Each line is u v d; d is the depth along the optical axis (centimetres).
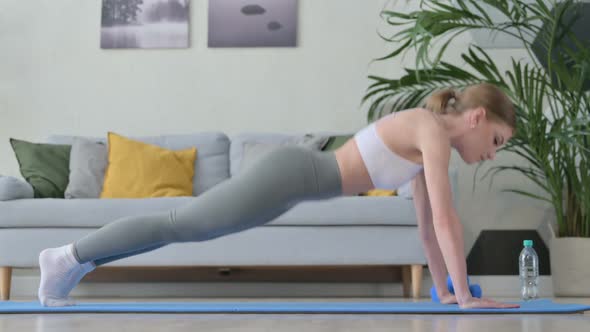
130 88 441
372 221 337
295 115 437
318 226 340
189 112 440
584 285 366
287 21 440
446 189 194
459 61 436
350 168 198
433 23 338
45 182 380
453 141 208
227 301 300
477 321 170
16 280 412
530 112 358
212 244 340
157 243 207
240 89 440
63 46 444
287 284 404
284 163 194
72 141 409
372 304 242
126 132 440
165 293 405
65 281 218
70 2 446
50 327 155
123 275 405
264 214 196
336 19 440
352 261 338
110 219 338
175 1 443
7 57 443
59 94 441
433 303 246
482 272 420
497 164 427
